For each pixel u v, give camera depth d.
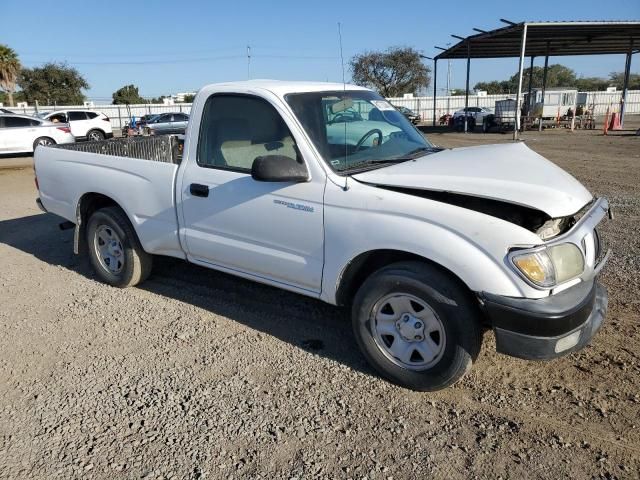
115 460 2.79
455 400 3.24
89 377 3.59
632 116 44.47
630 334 3.92
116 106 48.12
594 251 3.20
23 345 4.07
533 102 31.33
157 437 2.97
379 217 3.20
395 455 2.79
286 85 3.92
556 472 2.63
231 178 3.89
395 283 3.20
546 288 2.81
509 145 4.27
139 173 4.57
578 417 3.03
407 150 4.07
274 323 4.32
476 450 2.80
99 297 4.95
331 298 3.54
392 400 3.26
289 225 3.61
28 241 7.05
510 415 3.07
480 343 3.13
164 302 4.79
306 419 3.09
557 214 2.90
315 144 3.53
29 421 3.14
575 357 3.64
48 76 63.94
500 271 2.85
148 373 3.62
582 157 15.13
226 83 4.05
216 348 3.94
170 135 6.59
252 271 4.00
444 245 2.97
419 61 48.69
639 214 7.56
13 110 41.00
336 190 3.38
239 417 3.12
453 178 3.17
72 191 5.23
